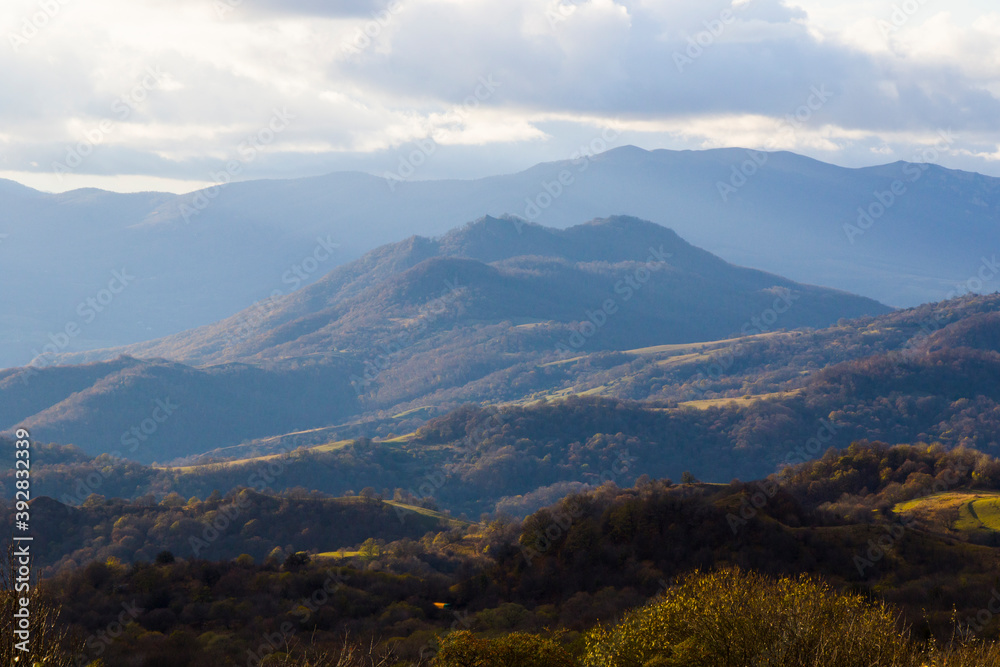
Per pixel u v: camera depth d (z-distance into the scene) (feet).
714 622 54.85
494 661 70.33
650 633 60.59
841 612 51.67
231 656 130.21
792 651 50.26
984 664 47.62
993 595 143.13
